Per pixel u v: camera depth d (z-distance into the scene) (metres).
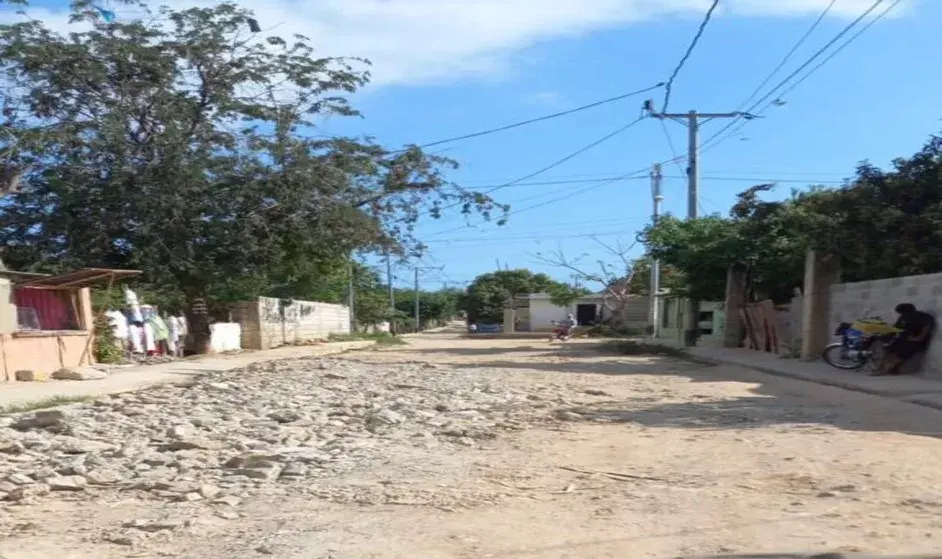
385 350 34.16
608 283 59.91
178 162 24.73
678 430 10.33
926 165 19.56
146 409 13.22
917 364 17.05
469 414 12.41
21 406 13.54
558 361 25.27
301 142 26.91
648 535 5.64
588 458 8.57
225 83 25.80
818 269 21.70
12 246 24.61
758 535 5.57
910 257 19.17
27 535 6.15
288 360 25.97
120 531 6.19
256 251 26.02
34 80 24.53
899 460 7.87
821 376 17.06
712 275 30.88
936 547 5.23
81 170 24.27
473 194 30.12
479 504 6.70
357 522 6.24
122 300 24.62
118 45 24.25
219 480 7.96
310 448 9.51
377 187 29.25
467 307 94.81
